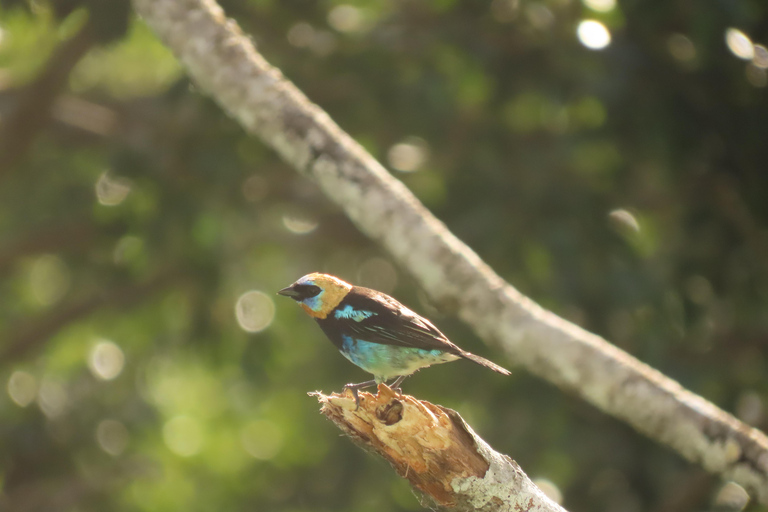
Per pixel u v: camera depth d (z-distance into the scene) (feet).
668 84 40.47
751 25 39.11
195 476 66.39
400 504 56.49
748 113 41.14
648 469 46.91
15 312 61.72
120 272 49.73
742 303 46.55
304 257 59.93
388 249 26.86
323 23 44.11
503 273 42.45
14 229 54.70
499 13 43.65
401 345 24.62
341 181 26.68
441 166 48.29
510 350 25.96
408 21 45.91
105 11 32.42
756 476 23.75
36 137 50.01
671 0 37.76
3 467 57.41
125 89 62.44
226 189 45.16
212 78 27.76
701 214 44.65
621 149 42.70
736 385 47.16
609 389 24.89
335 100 44.75
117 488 60.80
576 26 41.27
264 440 67.87
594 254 42.22
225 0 41.04
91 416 60.13
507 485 17.90
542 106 45.88
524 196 43.19
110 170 44.75
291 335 59.82
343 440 57.57
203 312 49.73
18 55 52.01
